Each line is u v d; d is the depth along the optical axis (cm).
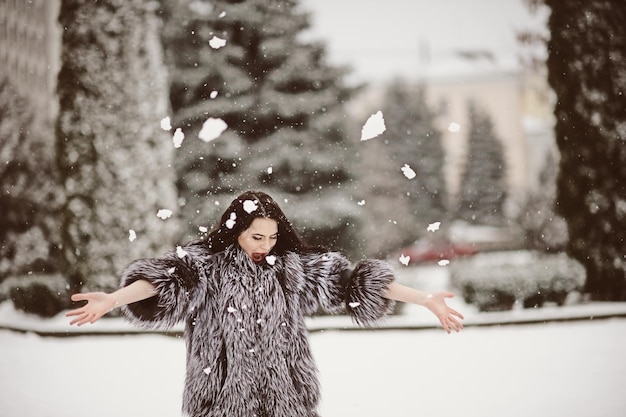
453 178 5938
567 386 682
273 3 2280
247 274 308
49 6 5591
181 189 2205
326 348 1005
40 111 2183
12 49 5053
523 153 7256
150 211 1373
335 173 2284
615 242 1355
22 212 1920
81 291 1344
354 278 315
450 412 592
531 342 991
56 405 646
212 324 301
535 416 564
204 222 2134
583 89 1382
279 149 2216
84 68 1375
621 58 1372
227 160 2198
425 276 2825
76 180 1362
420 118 5275
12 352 1002
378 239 3919
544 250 2570
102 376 806
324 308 321
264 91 2252
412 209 4469
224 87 2233
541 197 2662
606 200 1361
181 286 292
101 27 1382
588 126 1375
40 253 1884
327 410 616
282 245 329
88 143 1368
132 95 1388
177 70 2266
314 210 2167
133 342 1091
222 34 2264
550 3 1424
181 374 816
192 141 2183
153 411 619
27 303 1294
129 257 1351
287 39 2302
